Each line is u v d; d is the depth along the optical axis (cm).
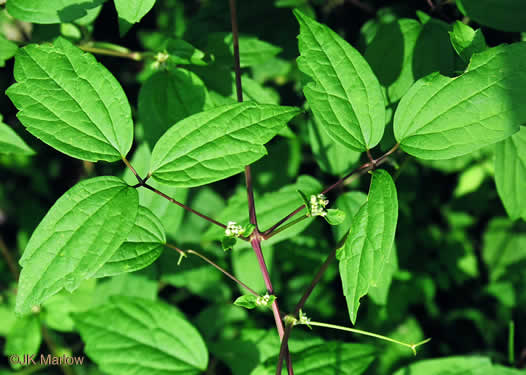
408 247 71
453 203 71
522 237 70
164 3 70
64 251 42
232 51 52
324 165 53
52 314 56
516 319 71
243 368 51
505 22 49
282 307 65
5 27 57
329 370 48
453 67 49
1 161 72
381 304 51
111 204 42
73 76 44
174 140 43
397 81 49
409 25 50
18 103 43
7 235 75
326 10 61
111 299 50
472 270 71
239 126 44
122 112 44
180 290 71
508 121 44
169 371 49
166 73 50
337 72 44
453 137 44
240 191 59
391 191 43
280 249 60
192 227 60
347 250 43
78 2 46
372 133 45
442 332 71
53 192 75
